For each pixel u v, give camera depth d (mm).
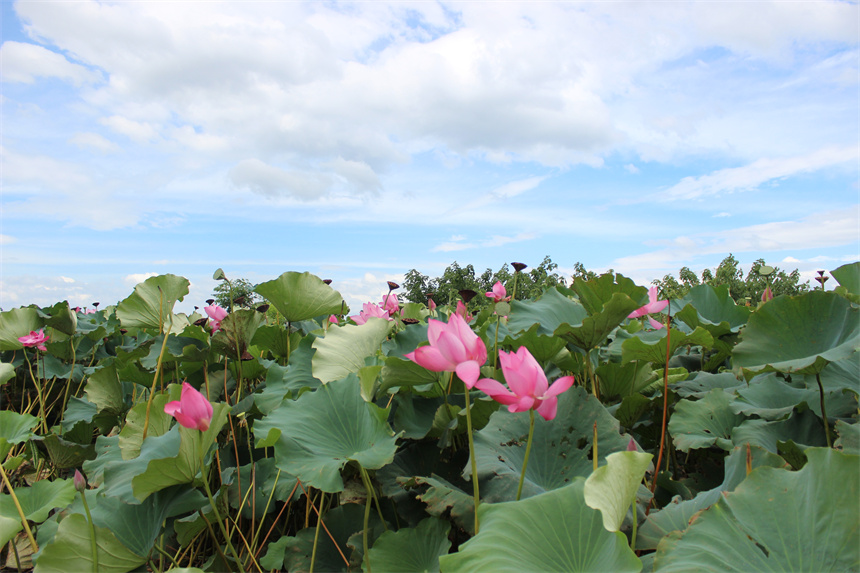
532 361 1386
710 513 1239
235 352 3246
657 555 1196
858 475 1124
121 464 2107
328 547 2109
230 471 2615
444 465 2211
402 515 2020
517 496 1470
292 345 3764
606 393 2959
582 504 1322
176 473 1873
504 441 1956
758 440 1971
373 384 2221
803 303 2141
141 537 2008
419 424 2400
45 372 4652
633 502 1350
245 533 2658
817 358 1845
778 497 1203
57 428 4004
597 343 2547
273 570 2242
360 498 2174
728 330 3189
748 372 2176
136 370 3676
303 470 1830
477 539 1219
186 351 3234
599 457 1798
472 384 1359
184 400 1786
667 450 2582
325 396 2258
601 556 1159
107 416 3732
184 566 2398
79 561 1842
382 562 1755
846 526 1078
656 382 2943
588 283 2803
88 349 5297
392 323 3465
